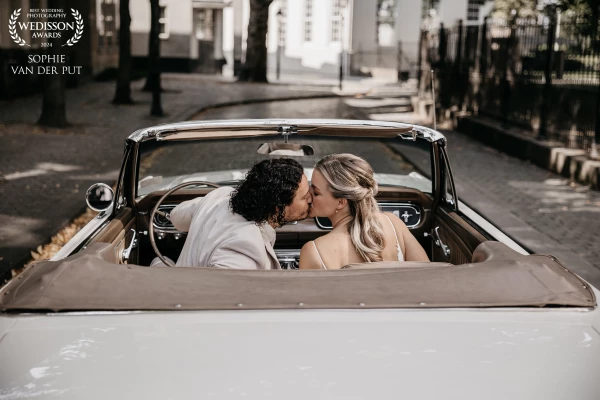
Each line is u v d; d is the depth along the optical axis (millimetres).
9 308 1898
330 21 36406
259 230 2438
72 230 6535
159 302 1925
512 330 1835
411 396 1583
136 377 1625
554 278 2074
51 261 2191
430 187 3750
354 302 1938
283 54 38906
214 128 3176
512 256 2240
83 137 12992
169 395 1577
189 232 2574
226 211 2492
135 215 3582
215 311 1898
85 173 9398
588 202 8406
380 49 35500
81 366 1662
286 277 2125
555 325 1870
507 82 13242
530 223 7340
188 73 32469
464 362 1690
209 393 1582
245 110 19047
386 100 23375
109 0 29156
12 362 1681
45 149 11422
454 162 11359
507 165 11141
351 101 22641
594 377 1667
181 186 2879
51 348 1729
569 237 6801
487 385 1622
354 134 3338
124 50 19000
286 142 3463
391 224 2686
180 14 31734
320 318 1864
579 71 10672
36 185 8477
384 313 1900
